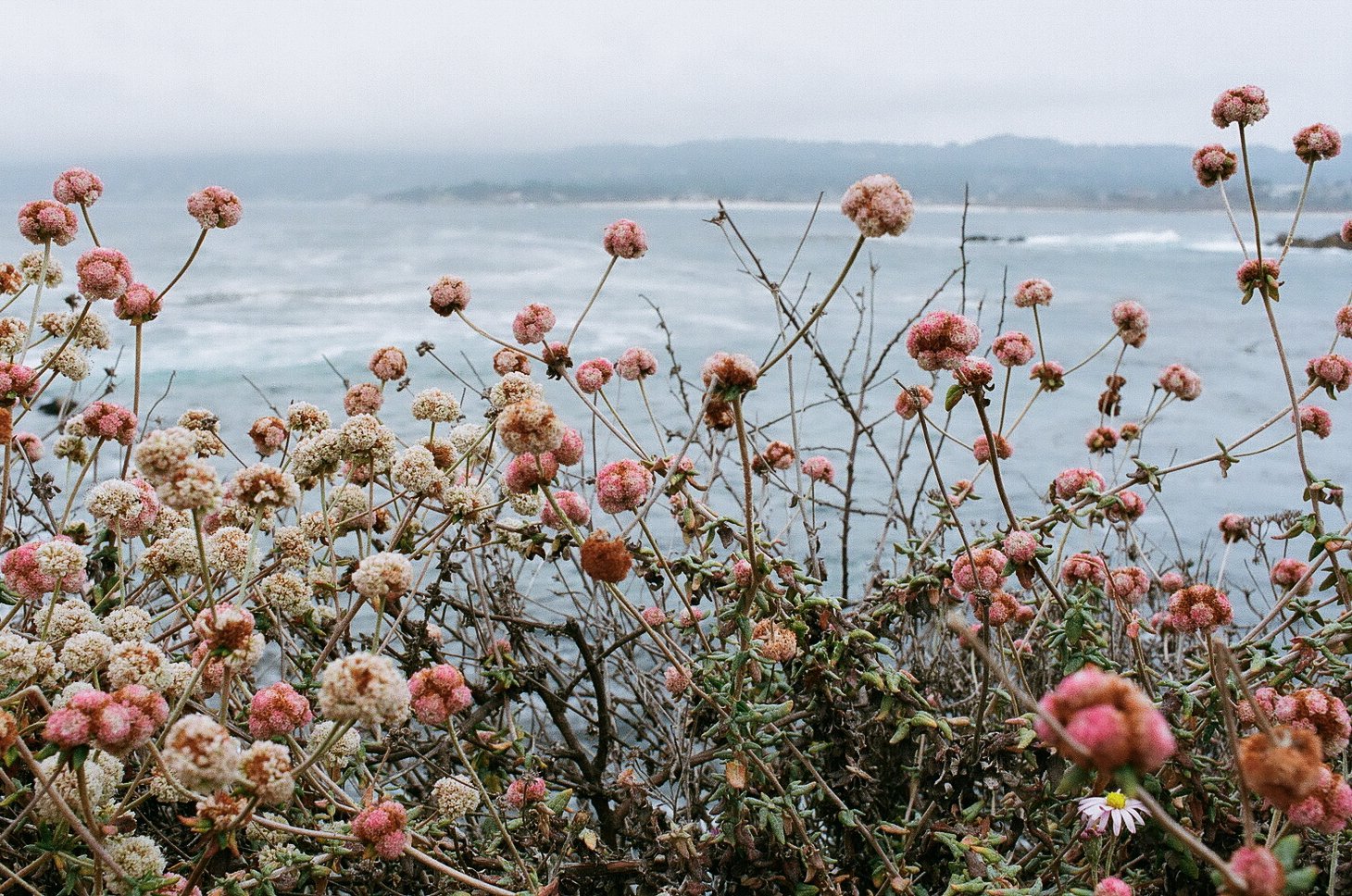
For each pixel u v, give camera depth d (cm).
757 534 280
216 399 1030
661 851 252
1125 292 3017
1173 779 245
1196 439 980
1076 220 16375
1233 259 5119
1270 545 632
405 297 2461
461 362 1291
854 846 274
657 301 2386
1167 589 375
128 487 269
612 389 1053
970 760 266
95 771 206
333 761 247
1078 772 139
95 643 222
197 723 174
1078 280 3525
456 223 10931
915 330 260
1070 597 275
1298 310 2389
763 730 265
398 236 6781
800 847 253
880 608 291
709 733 268
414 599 329
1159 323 2122
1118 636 399
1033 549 261
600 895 258
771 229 9250
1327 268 3644
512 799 270
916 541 336
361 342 1585
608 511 235
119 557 273
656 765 363
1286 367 301
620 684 454
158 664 216
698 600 271
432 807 272
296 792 250
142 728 184
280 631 297
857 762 278
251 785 182
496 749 303
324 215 16800
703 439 572
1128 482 303
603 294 2617
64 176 333
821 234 7212
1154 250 6347
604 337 1686
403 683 180
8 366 308
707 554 288
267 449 343
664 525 541
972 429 960
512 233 7725
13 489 363
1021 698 134
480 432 352
